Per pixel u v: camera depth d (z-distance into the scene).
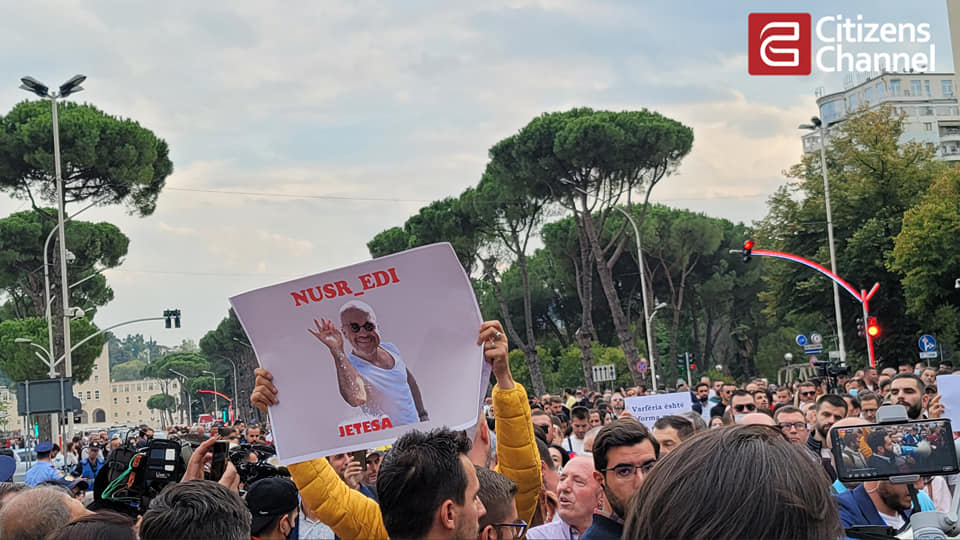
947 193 36.94
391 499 2.78
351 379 3.62
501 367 3.62
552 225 53.94
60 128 42.94
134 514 4.72
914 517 2.55
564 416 14.97
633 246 54.50
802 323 57.53
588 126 41.56
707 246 53.97
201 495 3.32
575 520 4.41
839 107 115.88
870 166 43.47
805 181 45.91
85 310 56.69
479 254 49.28
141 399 172.25
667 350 66.19
